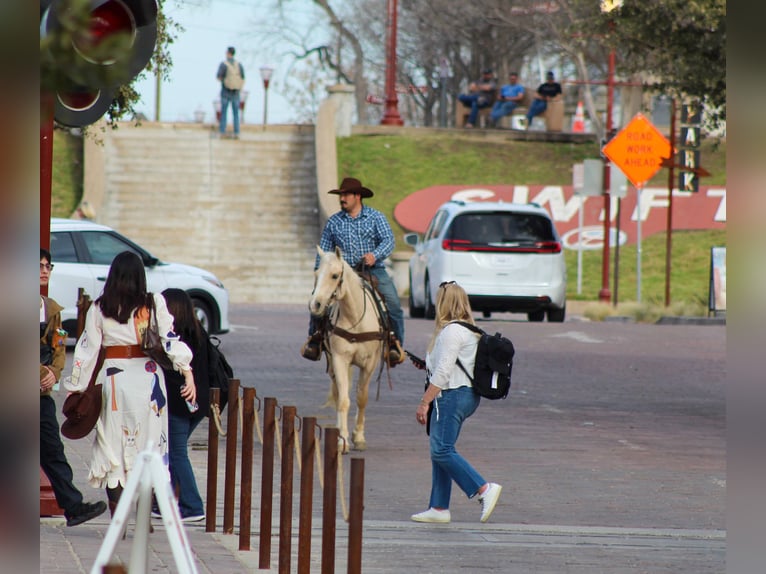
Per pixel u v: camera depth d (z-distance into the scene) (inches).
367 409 1932.8
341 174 5964.6
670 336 3218.5
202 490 1280.8
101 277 2546.8
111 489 987.9
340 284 1454.2
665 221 5718.5
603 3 3176.7
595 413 1956.2
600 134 6501.0
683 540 1102.4
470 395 1164.5
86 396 971.9
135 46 605.6
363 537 1074.1
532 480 1386.6
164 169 5403.5
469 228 3440.0
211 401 1069.1
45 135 989.8
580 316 4151.1
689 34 3120.1
